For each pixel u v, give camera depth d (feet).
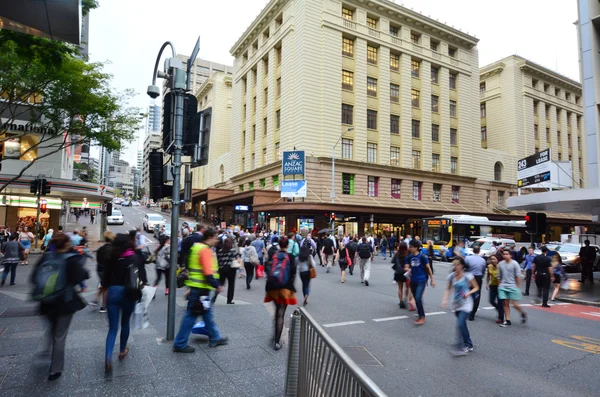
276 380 15.34
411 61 127.75
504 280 27.32
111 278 16.47
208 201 146.41
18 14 19.71
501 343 22.71
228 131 186.60
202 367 16.51
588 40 56.54
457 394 15.49
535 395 15.58
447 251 82.48
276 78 121.49
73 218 165.78
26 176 79.05
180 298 32.50
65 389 14.07
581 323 28.81
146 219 130.72
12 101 59.31
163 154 21.27
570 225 157.89
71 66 55.11
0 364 16.43
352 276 52.80
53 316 15.03
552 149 169.37
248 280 39.37
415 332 24.59
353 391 6.89
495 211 144.66
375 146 117.70
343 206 101.55
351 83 115.03
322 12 110.11
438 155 131.54
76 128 63.93
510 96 159.84
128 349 18.39
